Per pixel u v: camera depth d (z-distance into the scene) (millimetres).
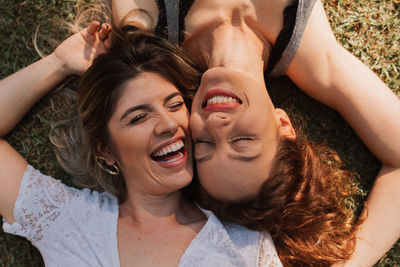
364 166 951
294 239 895
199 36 863
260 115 766
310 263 898
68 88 935
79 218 828
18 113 899
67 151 932
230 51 833
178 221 844
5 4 943
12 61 945
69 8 950
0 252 933
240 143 764
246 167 771
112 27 861
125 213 855
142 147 790
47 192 839
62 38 949
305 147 873
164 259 794
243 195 800
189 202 892
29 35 945
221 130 757
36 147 944
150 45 825
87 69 840
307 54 852
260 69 846
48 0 948
